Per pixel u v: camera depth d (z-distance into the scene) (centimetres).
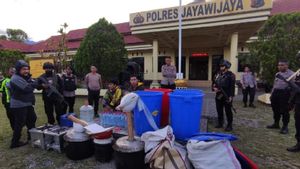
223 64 529
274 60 840
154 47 1446
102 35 1203
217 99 543
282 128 507
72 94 626
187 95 332
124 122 405
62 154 389
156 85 1405
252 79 842
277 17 899
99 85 692
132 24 1357
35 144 420
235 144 435
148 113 338
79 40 2408
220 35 1382
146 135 310
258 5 1030
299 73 407
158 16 1269
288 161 359
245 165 292
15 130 421
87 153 367
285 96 497
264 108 820
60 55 1438
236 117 668
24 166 346
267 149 409
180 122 332
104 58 1185
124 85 707
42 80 521
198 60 1852
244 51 1628
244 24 1107
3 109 884
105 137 352
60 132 404
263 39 946
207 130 494
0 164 354
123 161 302
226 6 1098
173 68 704
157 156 280
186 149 301
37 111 787
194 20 1184
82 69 1240
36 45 2666
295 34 819
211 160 269
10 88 416
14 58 1727
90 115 475
